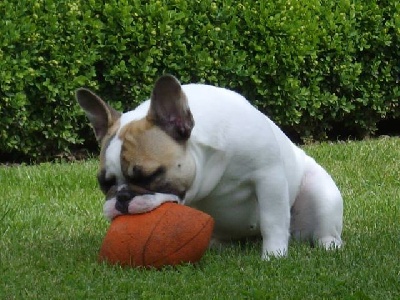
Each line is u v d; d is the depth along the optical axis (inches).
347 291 236.2
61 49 486.9
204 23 511.8
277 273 253.0
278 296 232.1
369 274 251.9
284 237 272.4
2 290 243.8
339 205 293.6
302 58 528.4
